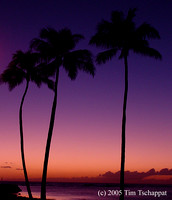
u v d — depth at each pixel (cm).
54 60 2414
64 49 2345
